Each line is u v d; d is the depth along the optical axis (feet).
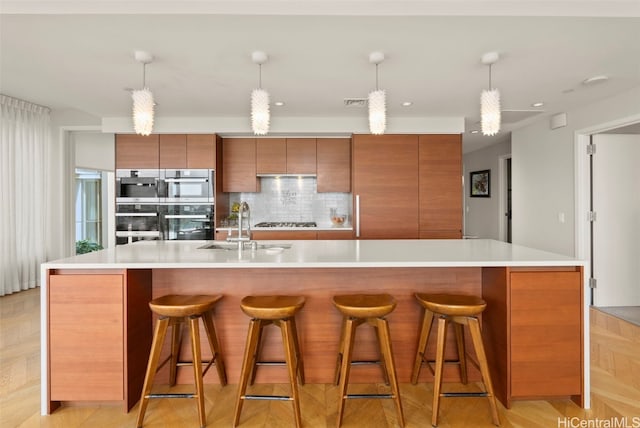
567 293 6.68
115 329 6.59
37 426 6.26
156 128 15.30
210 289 7.72
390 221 15.52
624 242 13.38
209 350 7.77
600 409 6.72
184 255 7.39
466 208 25.36
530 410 6.70
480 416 6.57
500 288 6.89
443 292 7.83
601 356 8.97
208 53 8.72
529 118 15.19
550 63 9.30
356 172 15.53
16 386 7.58
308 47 8.41
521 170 16.92
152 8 6.11
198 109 13.93
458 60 9.12
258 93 8.45
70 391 6.58
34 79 10.62
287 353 6.21
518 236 17.12
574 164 13.64
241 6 6.07
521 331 6.66
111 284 6.58
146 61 9.05
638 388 7.45
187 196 15.65
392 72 9.97
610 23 7.31
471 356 7.85
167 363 7.72
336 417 6.55
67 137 16.15
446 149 15.48
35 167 15.08
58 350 6.58
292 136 16.39
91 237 22.99
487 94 8.38
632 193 13.39
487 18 7.15
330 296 7.77
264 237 15.74
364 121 15.37
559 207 14.52
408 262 6.49
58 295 6.57
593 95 11.93
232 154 16.53
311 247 8.70
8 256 14.25
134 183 15.62
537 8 6.11
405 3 6.00
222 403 7.00
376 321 6.46
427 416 6.58
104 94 12.08
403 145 15.48
